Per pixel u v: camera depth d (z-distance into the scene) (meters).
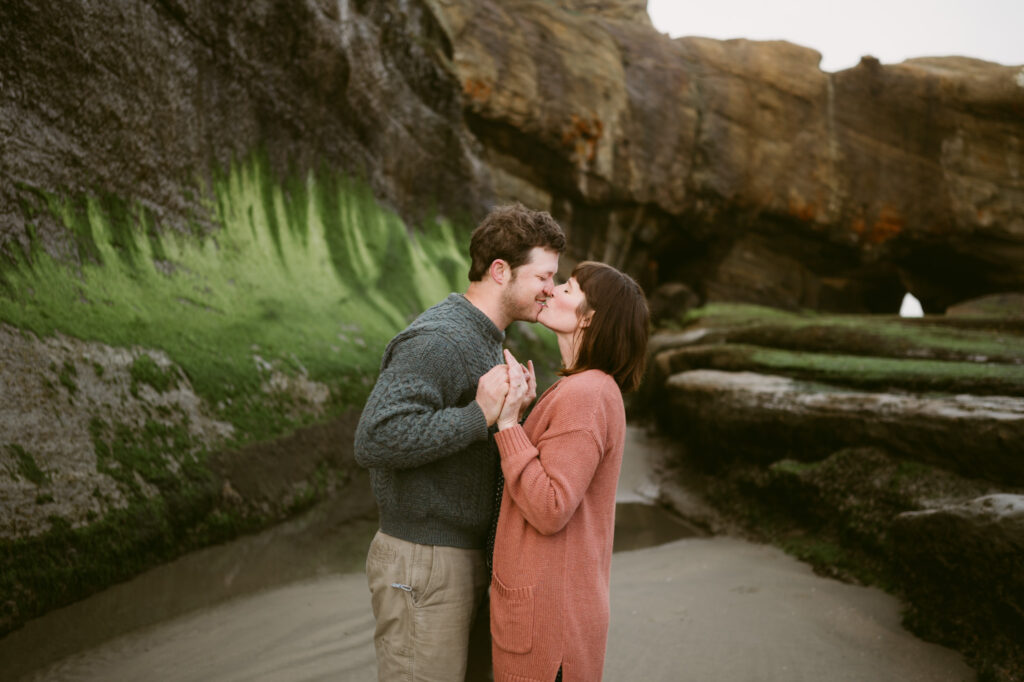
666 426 10.28
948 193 24.27
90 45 5.71
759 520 6.37
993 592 3.44
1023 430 4.42
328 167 10.99
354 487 6.62
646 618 4.05
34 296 4.35
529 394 1.92
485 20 18.23
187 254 6.89
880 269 26.23
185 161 7.34
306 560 4.77
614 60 20.59
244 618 3.70
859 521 5.11
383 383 1.81
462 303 2.01
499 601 1.83
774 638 3.78
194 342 5.78
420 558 1.85
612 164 20.58
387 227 12.05
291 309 8.08
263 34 8.97
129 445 4.27
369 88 11.91
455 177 15.12
